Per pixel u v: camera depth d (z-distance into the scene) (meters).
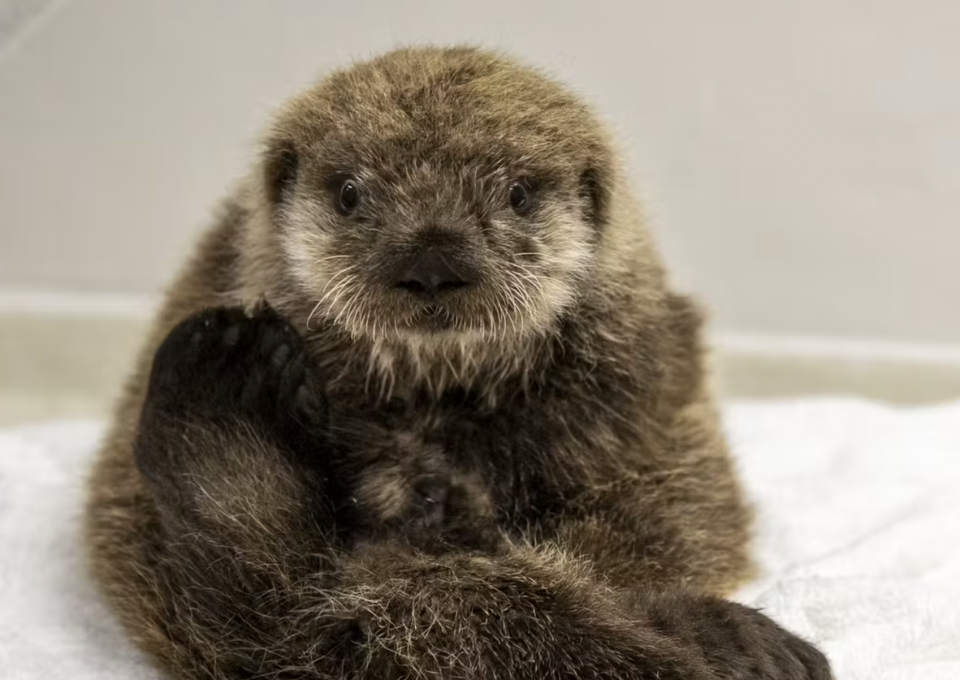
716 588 0.82
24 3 1.11
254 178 0.84
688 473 0.83
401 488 0.79
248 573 0.77
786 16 1.17
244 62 1.16
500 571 0.76
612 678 0.74
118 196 1.22
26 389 1.24
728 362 1.26
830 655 0.81
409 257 0.77
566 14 1.16
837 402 1.11
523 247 0.79
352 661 0.76
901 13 1.16
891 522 0.94
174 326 0.81
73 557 0.88
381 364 0.80
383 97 0.80
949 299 1.26
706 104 1.21
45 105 1.16
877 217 1.24
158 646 0.79
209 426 0.78
